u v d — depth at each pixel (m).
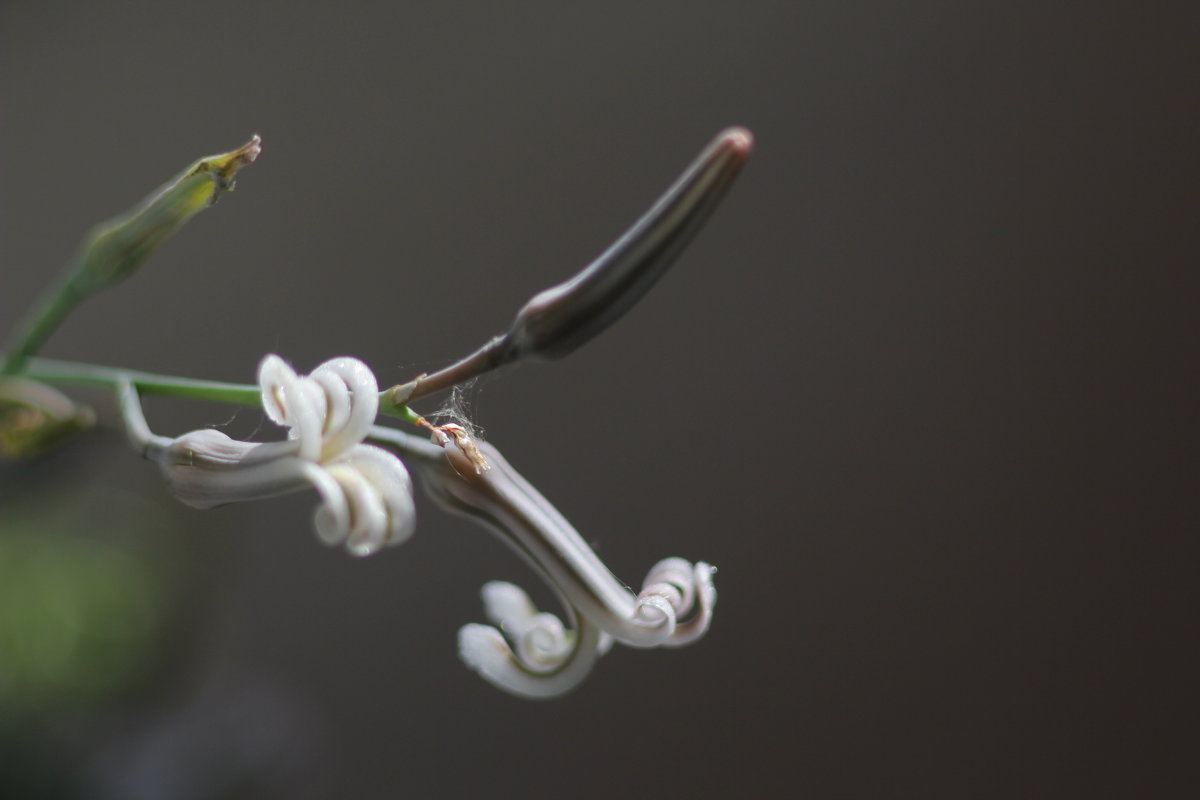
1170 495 0.31
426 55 0.38
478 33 0.38
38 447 0.20
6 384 0.20
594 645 0.20
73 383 0.20
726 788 0.34
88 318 0.42
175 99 0.41
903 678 0.33
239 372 0.39
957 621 0.33
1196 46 0.30
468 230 0.37
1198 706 0.30
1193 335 0.30
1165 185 0.31
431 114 0.38
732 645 0.35
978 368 0.33
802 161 0.34
